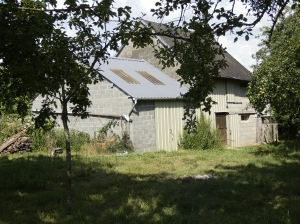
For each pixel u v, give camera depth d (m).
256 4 5.83
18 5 5.68
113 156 14.67
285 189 8.20
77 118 18.22
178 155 15.56
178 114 18.62
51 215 6.46
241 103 23.81
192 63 5.51
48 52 6.39
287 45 13.40
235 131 22.34
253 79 14.71
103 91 17.30
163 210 6.73
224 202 7.14
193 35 5.49
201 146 18.36
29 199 7.58
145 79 19.08
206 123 19.19
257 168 11.36
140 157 14.48
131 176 10.25
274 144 20.12
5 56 6.13
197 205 6.98
